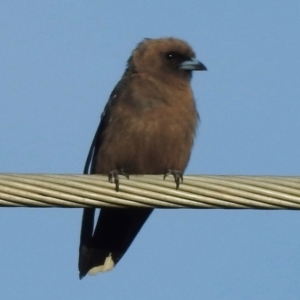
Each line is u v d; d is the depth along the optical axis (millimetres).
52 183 8953
